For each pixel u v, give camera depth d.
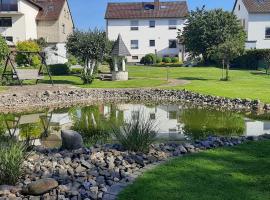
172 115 13.20
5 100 15.86
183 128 10.55
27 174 5.55
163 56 48.34
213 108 14.94
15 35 38.69
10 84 20.97
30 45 29.64
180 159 6.23
